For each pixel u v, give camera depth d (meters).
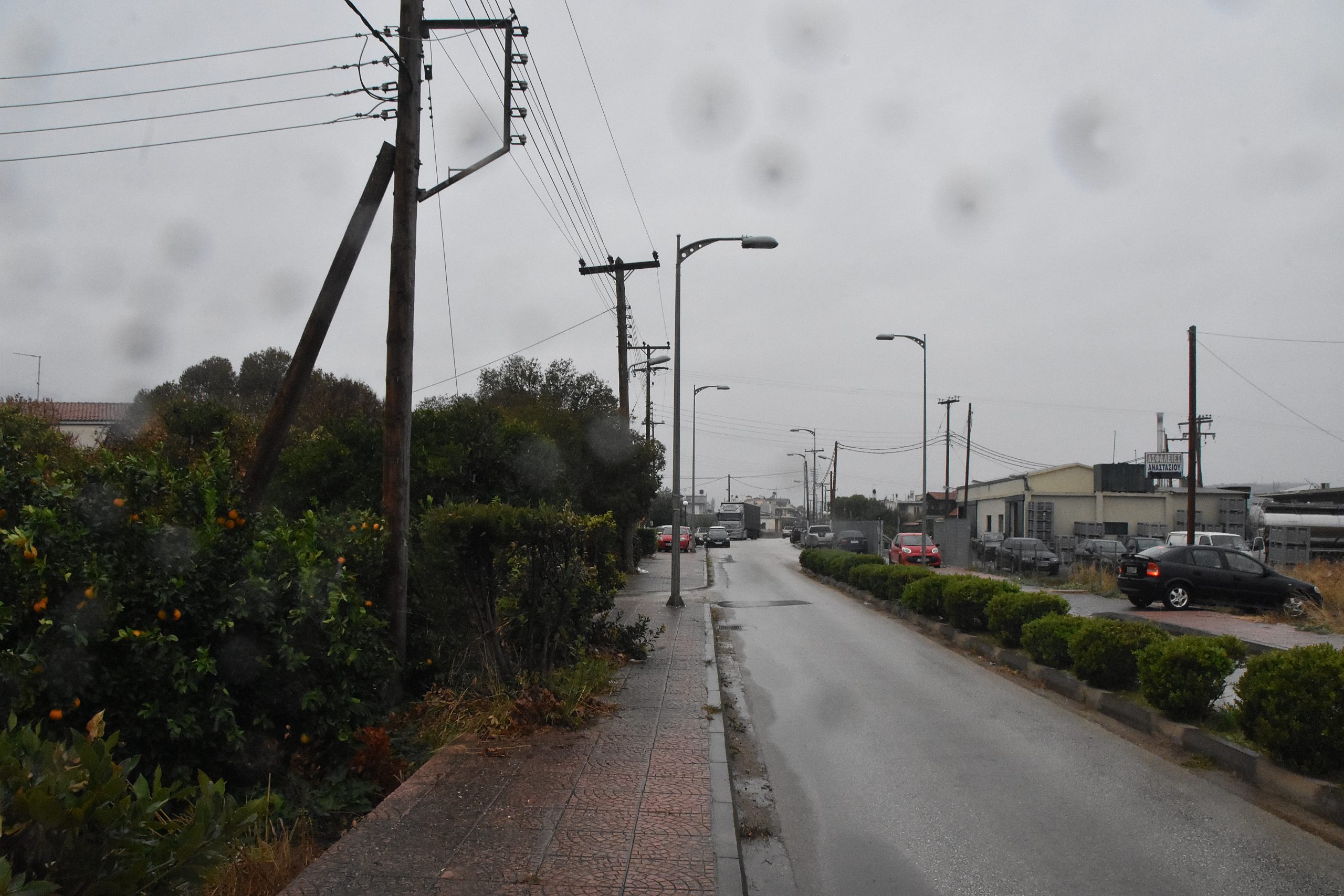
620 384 27.98
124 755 5.97
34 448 12.27
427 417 14.64
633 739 7.58
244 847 5.14
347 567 8.23
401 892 4.45
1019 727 8.88
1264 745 6.93
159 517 6.42
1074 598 24.83
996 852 5.55
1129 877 5.15
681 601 19.48
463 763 6.83
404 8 9.58
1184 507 51.31
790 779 7.14
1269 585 20.67
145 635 5.92
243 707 6.75
